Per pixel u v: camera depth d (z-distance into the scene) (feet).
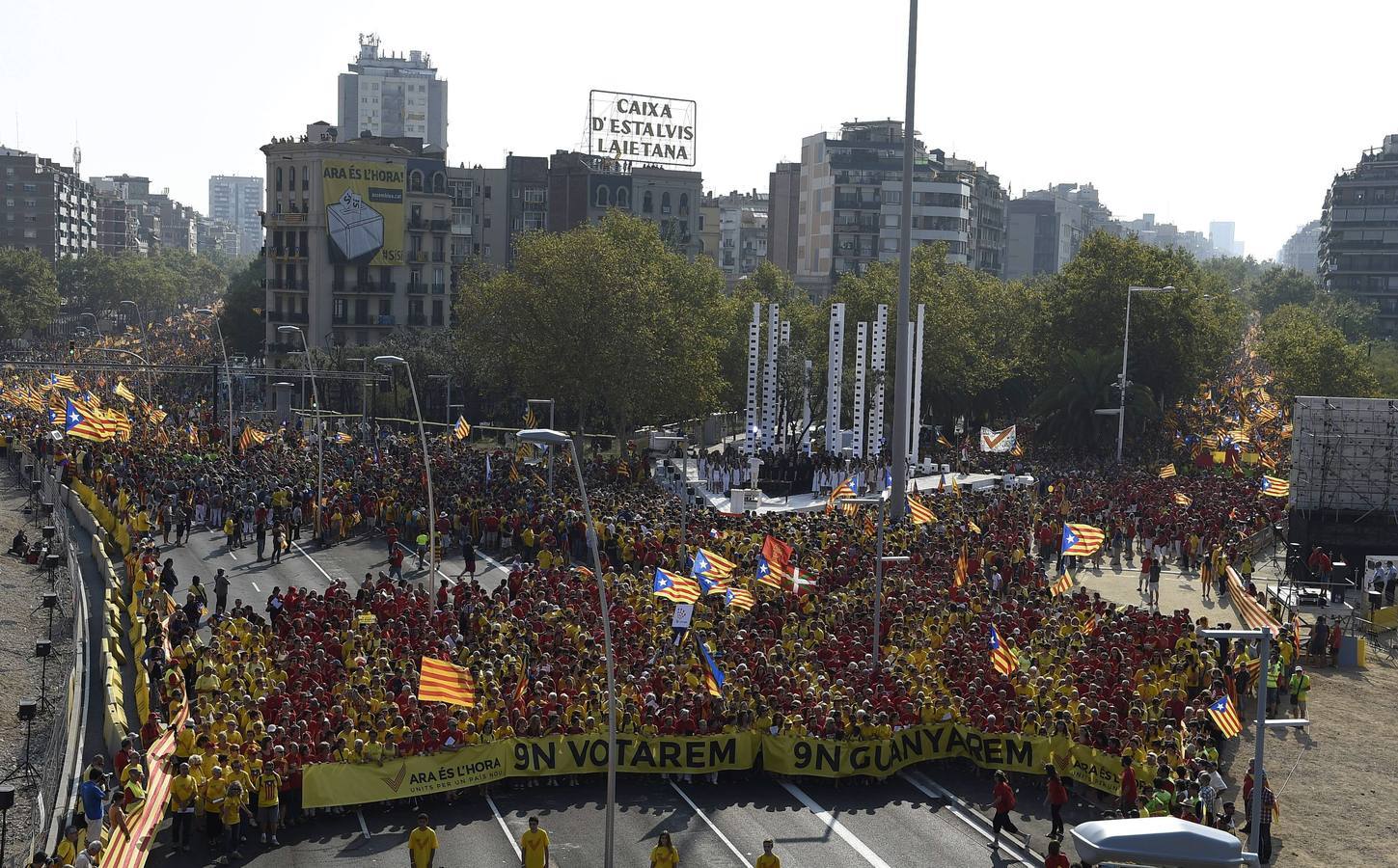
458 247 652.89
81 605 166.50
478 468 271.69
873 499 272.31
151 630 141.69
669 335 335.67
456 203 650.84
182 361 569.64
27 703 121.08
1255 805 99.66
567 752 118.83
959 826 112.68
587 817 112.88
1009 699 126.52
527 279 339.36
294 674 125.49
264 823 104.78
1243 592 159.84
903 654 138.72
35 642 161.68
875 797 119.75
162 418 316.19
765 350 371.76
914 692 127.34
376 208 513.86
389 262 517.55
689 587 151.02
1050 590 175.32
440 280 539.70
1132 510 252.01
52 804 105.19
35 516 247.09
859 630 147.64
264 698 115.44
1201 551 230.27
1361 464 239.09
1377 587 208.95
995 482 312.09
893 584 165.48
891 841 108.58
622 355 320.91
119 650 149.69
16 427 335.88
